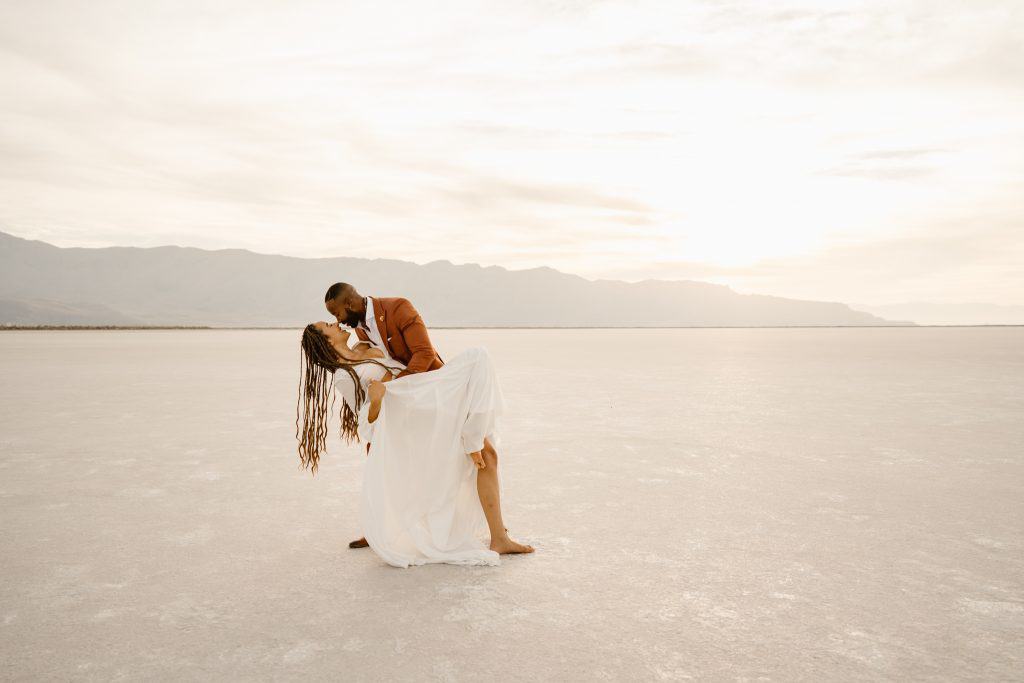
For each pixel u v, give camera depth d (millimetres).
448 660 2709
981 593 3406
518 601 3314
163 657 2758
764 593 3410
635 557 3959
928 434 8328
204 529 4562
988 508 4980
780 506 5059
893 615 3146
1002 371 20141
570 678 2561
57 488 5707
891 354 33344
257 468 6527
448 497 3994
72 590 3490
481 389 4012
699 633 2957
